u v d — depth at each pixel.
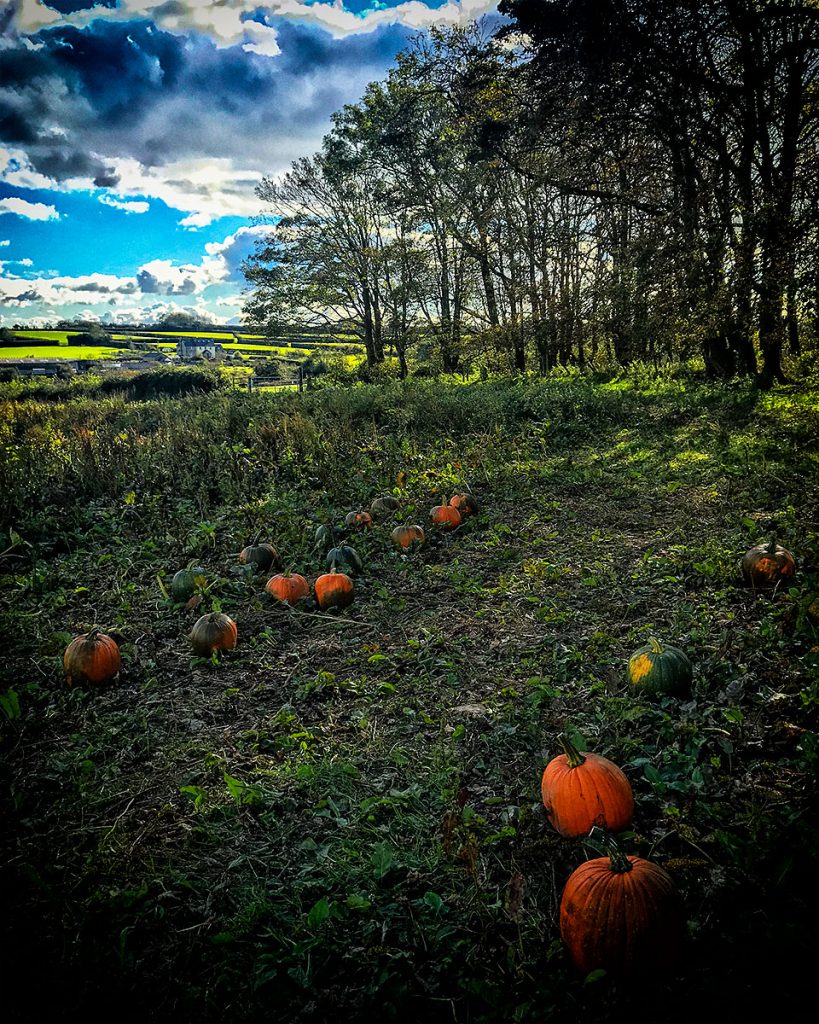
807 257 14.71
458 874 2.96
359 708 4.54
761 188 16.42
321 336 88.38
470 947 2.59
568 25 17.62
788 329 20.30
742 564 5.64
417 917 2.76
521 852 3.05
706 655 4.55
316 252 36.75
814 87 17.61
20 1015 2.46
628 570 6.51
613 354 29.25
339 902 2.85
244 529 8.61
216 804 3.62
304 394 19.95
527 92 21.50
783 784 3.21
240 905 2.91
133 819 3.56
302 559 7.68
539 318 27.19
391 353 43.78
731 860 2.79
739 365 19.06
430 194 31.81
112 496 10.30
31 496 9.88
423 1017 2.38
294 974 2.49
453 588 6.55
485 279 33.12
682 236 16.83
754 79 16.56
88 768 3.98
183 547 8.21
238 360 55.44
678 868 2.70
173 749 4.21
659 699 4.06
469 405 15.96
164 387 29.11
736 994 2.26
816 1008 2.19
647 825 3.12
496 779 3.63
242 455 11.92
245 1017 2.40
